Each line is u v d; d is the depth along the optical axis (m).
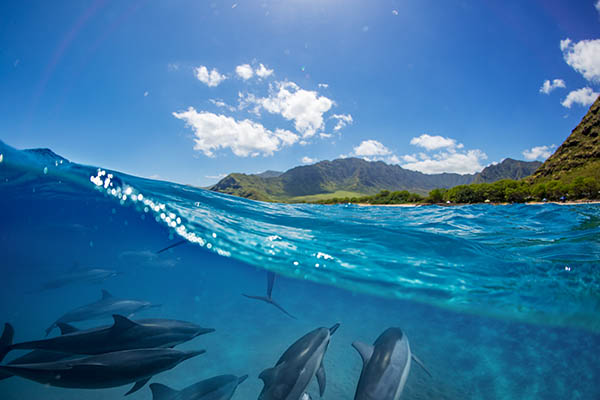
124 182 9.52
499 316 8.21
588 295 6.05
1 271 9.37
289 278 10.73
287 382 3.26
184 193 11.00
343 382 5.27
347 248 7.78
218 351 6.39
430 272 6.97
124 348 3.65
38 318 7.85
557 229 10.48
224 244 9.20
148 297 11.34
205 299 11.47
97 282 7.04
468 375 5.61
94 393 4.73
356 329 8.47
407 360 3.71
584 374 5.77
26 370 2.92
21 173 7.76
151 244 10.84
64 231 9.86
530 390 5.10
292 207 17.33
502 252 7.43
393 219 13.63
